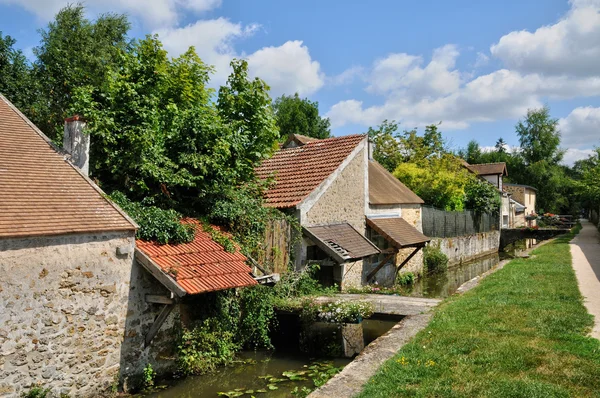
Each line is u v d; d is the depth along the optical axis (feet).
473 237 110.11
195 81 46.96
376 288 52.08
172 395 27.81
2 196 24.36
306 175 53.47
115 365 27.17
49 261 23.67
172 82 43.19
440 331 28.86
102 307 26.45
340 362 33.55
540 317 30.37
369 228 61.11
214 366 32.12
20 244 22.35
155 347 29.91
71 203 27.12
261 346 37.37
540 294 38.42
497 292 40.24
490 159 252.83
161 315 28.53
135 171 36.04
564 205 219.82
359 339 39.17
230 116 47.42
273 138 48.60
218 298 34.42
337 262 47.50
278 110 161.89
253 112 47.19
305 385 29.07
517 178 219.41
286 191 50.34
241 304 36.65
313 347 37.45
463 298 39.70
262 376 30.94
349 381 21.91
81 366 25.17
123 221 28.30
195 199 39.81
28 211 24.21
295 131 156.04
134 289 28.58
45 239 23.49
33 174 27.89
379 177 74.64
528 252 85.56
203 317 33.35
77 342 24.99
